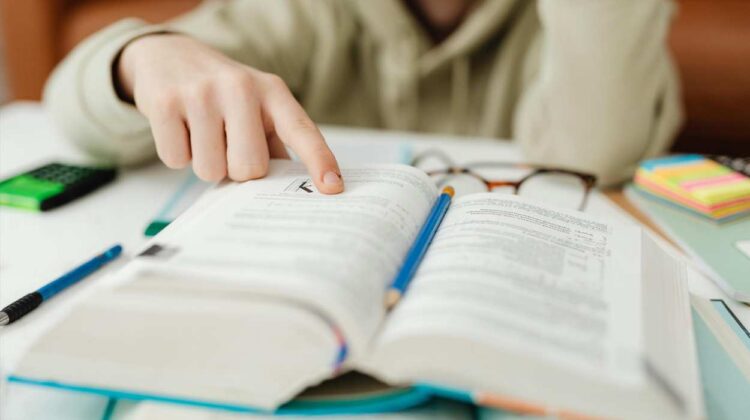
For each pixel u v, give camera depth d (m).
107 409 0.45
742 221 0.64
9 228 0.61
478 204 0.54
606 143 0.74
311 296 0.42
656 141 0.78
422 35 1.17
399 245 0.48
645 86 0.76
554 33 0.78
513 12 1.10
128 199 0.67
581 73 0.76
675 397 0.40
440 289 0.44
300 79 1.15
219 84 0.59
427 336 0.41
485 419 0.44
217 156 0.57
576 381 0.41
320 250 0.45
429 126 1.21
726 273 0.56
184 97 0.59
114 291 0.43
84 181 0.68
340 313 0.41
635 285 0.47
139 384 0.44
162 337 0.43
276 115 0.58
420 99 1.20
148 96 0.61
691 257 0.59
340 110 1.24
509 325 0.42
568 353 0.41
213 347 0.43
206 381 0.43
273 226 0.48
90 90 0.68
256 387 0.43
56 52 1.77
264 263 0.44
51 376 0.44
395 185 0.54
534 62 1.07
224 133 0.58
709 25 1.55
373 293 0.44
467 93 1.18
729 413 0.44
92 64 0.69
